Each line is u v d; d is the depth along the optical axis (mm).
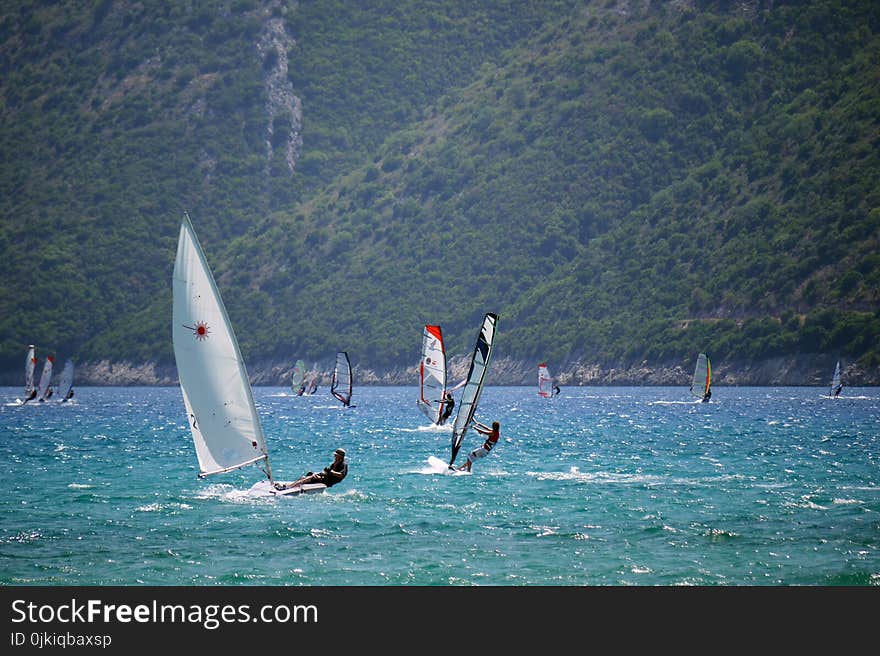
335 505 62188
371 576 45781
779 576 45594
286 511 59938
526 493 67750
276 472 81062
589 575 45938
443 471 79625
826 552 49406
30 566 46906
